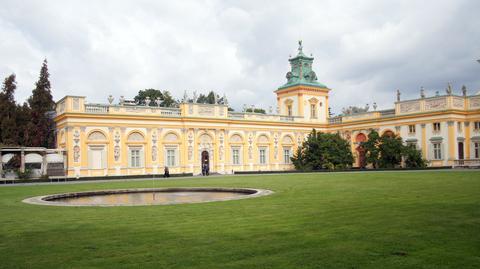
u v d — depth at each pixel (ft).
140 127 176.86
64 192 87.86
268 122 213.87
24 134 192.54
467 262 27.09
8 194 87.25
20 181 141.28
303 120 227.81
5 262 29.27
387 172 148.56
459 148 182.50
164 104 303.48
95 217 48.67
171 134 185.06
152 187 98.07
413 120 193.26
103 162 167.84
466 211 46.19
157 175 173.17
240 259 28.91
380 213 46.34
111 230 40.09
